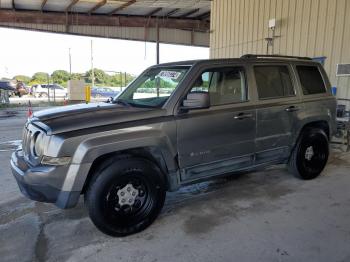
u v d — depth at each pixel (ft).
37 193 9.71
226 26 38.88
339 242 9.98
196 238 10.34
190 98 10.76
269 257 9.21
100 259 9.28
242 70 13.02
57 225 11.44
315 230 10.75
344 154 20.76
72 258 9.35
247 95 13.04
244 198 13.60
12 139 27.84
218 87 12.37
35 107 63.62
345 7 24.93
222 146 12.24
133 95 13.25
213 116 11.84
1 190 14.96
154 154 10.94
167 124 10.86
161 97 12.03
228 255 9.35
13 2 49.60
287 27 30.04
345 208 12.50
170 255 9.41
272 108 13.56
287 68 14.66
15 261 9.21
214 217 11.82
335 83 26.16
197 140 11.57
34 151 10.32
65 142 9.37
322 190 14.43
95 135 9.75
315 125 16.11
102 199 9.89
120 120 10.37
